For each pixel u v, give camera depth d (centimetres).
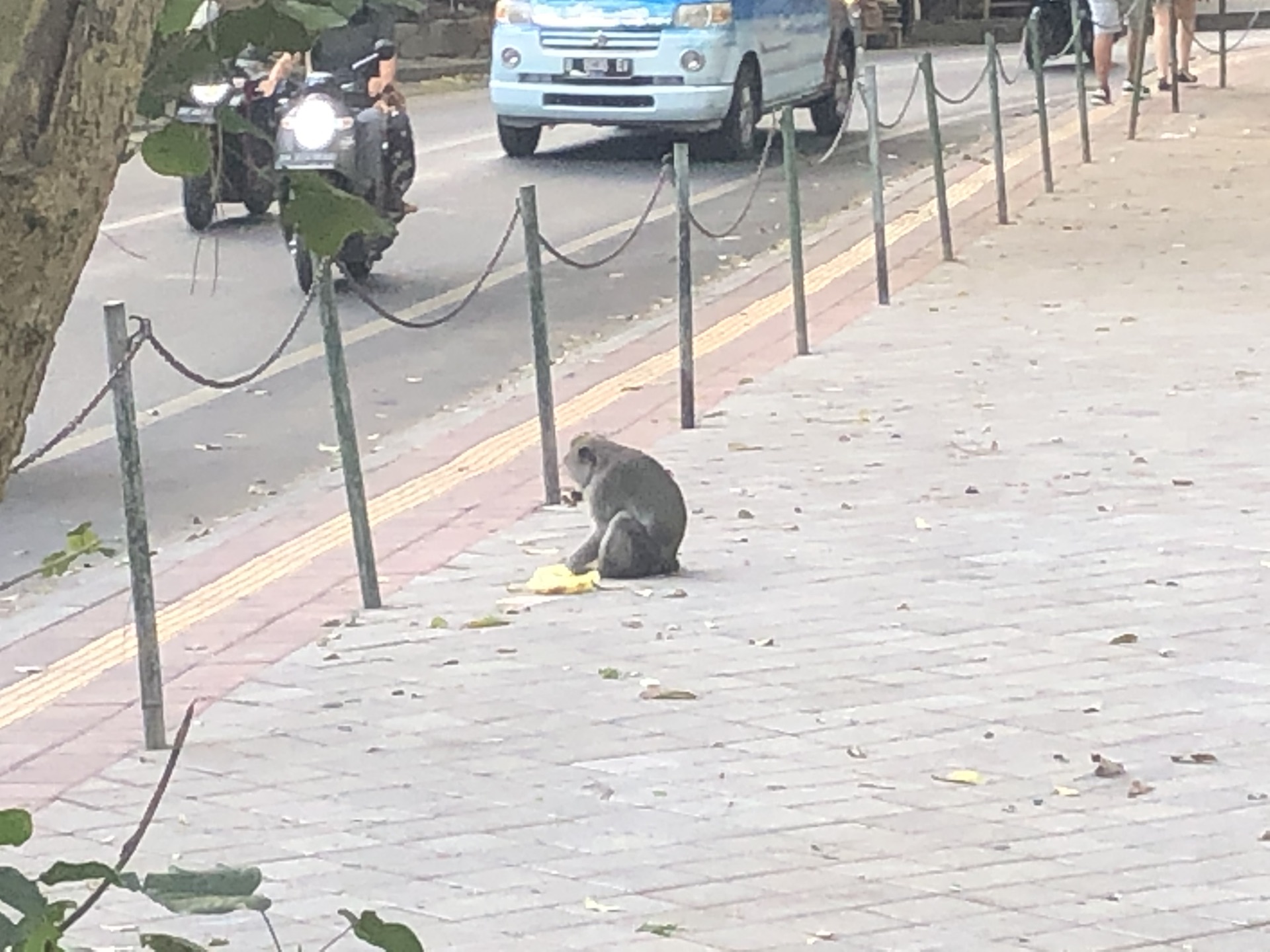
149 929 470
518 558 792
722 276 1476
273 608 737
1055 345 1161
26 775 577
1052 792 545
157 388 1146
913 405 1026
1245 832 517
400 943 215
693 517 835
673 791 551
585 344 1259
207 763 581
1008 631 682
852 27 2398
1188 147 2014
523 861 507
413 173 1345
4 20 175
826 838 517
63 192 179
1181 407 1005
